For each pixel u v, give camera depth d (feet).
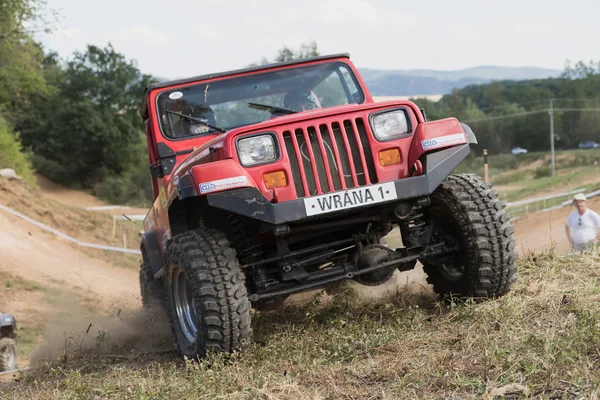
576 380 9.86
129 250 57.57
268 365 13.32
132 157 190.39
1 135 117.19
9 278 43.39
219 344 14.19
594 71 371.76
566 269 17.35
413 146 14.90
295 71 19.93
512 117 350.23
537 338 11.76
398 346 13.25
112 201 178.81
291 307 18.97
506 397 9.96
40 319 37.35
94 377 14.73
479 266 15.12
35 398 13.82
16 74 128.06
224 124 19.22
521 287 15.83
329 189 14.48
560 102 353.92
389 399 10.59
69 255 56.75
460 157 14.85
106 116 189.78
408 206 15.20
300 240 15.60
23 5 97.04
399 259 15.62
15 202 64.80
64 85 193.57
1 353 26.22
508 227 15.14
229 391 12.13
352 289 18.61
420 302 16.96
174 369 14.16
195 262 14.30
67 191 181.37
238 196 13.92
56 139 186.80
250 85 19.61
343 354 13.38
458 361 11.75
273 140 14.47
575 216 28.40
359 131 14.94
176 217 16.81
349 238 15.70
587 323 12.12
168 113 19.11
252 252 15.38
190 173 14.17
